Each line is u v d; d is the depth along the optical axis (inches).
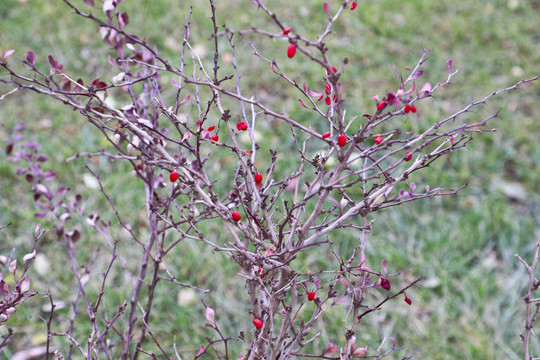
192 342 105.5
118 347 103.5
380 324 109.7
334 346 65.8
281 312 67.7
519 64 173.5
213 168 134.1
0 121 146.9
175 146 138.3
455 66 172.1
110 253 119.5
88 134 143.3
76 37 175.3
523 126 151.8
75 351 103.0
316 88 159.3
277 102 156.6
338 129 56.9
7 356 100.9
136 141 66.7
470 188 135.4
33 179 80.5
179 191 76.1
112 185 130.7
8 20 182.1
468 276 117.2
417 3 197.3
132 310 81.5
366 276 66.6
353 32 183.6
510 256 120.5
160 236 120.8
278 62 167.9
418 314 111.3
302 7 192.4
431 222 127.8
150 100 79.7
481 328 107.8
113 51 170.4
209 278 115.3
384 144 60.7
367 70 167.9
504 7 199.8
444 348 105.3
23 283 67.4
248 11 189.6
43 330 105.6
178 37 176.1
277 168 133.5
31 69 58.9
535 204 133.2
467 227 126.0
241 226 60.0
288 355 66.4
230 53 170.1
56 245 119.2
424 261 119.1
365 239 63.6
